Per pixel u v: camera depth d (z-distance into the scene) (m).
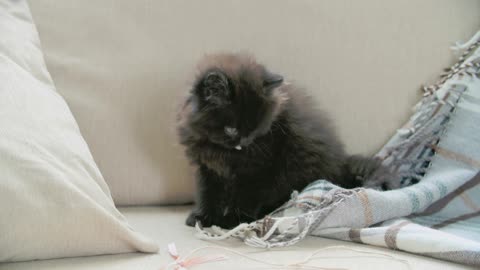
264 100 1.56
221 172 1.63
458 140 1.68
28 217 1.03
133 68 1.73
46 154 1.13
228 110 1.54
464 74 1.75
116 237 1.12
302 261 1.14
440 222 1.51
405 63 1.89
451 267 1.12
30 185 1.05
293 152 1.62
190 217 1.55
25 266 1.05
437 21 1.89
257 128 1.56
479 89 1.72
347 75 1.87
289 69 1.85
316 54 1.86
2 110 1.15
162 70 1.76
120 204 1.70
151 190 1.71
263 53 1.84
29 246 1.04
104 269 1.05
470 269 1.12
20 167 1.07
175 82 1.77
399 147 1.78
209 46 1.82
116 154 1.67
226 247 1.26
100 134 1.66
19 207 1.03
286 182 1.62
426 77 1.89
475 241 1.28
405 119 1.88
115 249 1.13
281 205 1.61
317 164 1.63
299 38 1.86
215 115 1.55
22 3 1.62
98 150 1.66
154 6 1.79
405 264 1.13
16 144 1.10
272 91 1.60
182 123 1.62
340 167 1.67
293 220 1.30
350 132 1.87
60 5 1.72
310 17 1.86
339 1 1.87
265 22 1.85
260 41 1.84
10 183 1.04
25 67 1.40
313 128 1.66
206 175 1.67
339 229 1.33
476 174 1.61
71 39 1.70
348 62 1.87
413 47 1.89
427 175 1.68
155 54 1.76
